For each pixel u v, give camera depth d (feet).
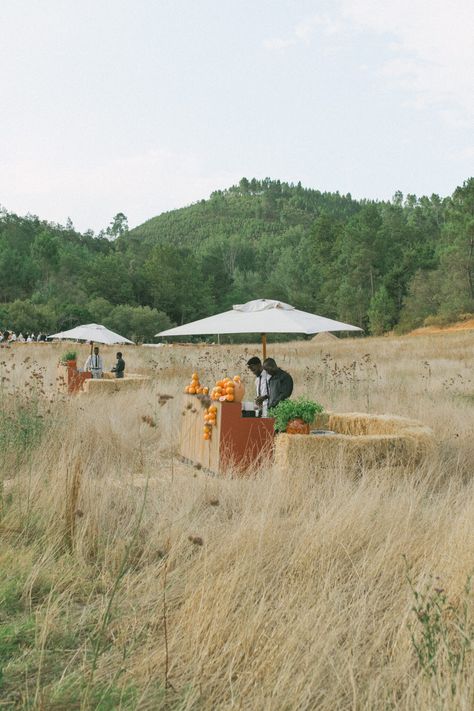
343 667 11.51
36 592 15.39
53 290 394.32
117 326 319.68
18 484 21.03
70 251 507.71
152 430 37.27
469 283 282.97
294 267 484.33
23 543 17.56
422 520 19.83
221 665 11.83
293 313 34.50
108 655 12.28
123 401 43.62
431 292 299.99
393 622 13.28
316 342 186.60
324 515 18.99
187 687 11.27
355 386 54.19
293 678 11.07
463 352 109.91
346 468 25.72
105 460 28.84
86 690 10.60
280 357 98.68
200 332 33.06
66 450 27.50
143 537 19.19
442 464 28.27
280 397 32.01
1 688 11.16
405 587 14.85
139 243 614.75
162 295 430.61
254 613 13.19
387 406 44.65
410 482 23.93
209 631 12.44
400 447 26.45
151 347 136.98
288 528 19.03
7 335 123.24
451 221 343.87
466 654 10.96
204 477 25.32
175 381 59.21
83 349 114.73
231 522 20.20
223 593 13.51
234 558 16.01
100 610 14.10
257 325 32.55
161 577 15.47
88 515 18.83
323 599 13.73
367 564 16.08
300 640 12.08
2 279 397.80
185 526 18.89
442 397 50.60
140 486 24.27
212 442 29.94
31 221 597.93
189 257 469.57
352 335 358.02
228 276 506.89
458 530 16.47
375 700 10.57
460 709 9.68
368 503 20.33
